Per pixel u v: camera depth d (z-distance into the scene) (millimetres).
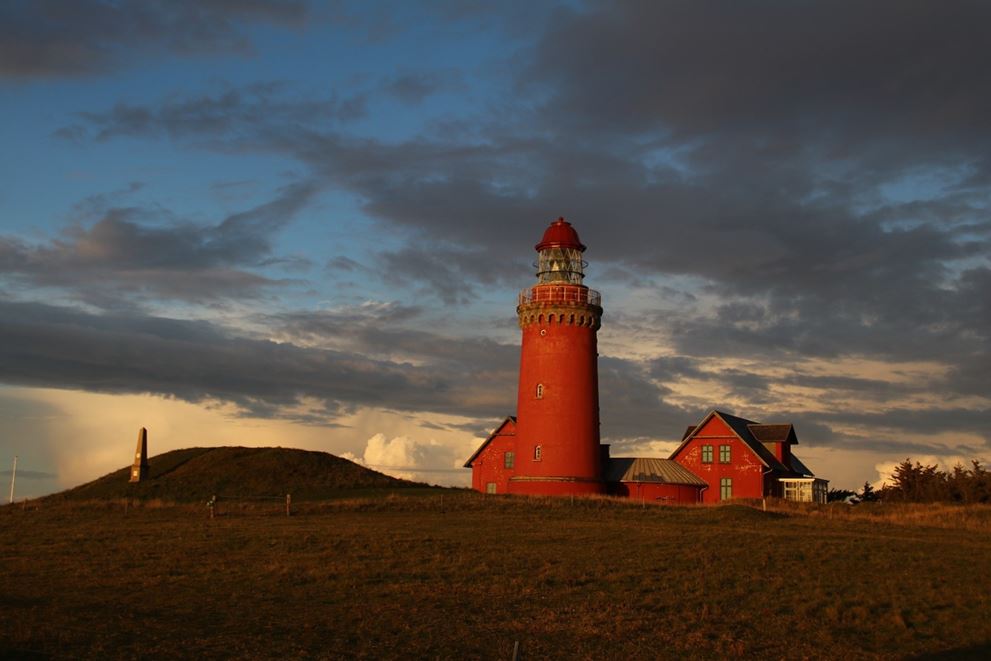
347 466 82688
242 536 42906
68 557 36906
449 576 33844
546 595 30906
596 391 73250
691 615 28531
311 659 22266
